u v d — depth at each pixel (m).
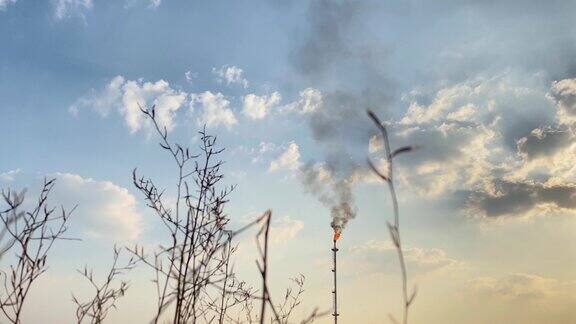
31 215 2.95
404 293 1.02
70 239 3.07
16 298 2.85
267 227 1.18
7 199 2.40
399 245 1.03
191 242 3.17
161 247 2.74
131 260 3.10
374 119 1.03
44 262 2.97
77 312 3.02
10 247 2.34
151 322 1.89
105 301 3.08
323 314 1.51
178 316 2.49
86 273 3.12
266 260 1.16
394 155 1.03
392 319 1.02
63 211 3.09
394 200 1.03
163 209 3.28
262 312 1.12
